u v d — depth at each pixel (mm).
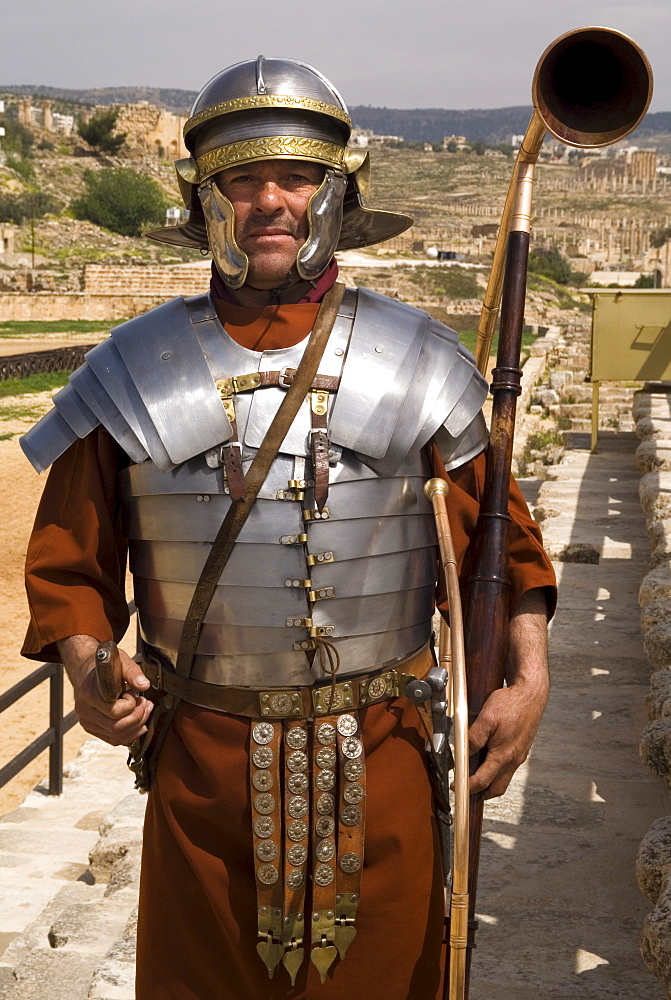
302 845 1843
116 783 5996
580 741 4254
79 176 95562
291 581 1814
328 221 1903
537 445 13398
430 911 1912
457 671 1706
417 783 1916
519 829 3543
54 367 28625
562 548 6793
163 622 1907
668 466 7668
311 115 1895
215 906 1868
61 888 4457
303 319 1921
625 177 176625
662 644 4148
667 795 3789
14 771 5336
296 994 1886
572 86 1904
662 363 9281
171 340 1904
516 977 2736
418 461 1906
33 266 68062
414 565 1913
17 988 3266
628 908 3082
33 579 1946
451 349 1951
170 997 1914
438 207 142125
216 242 1914
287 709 1843
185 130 1939
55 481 1971
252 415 1843
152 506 1880
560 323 36688
